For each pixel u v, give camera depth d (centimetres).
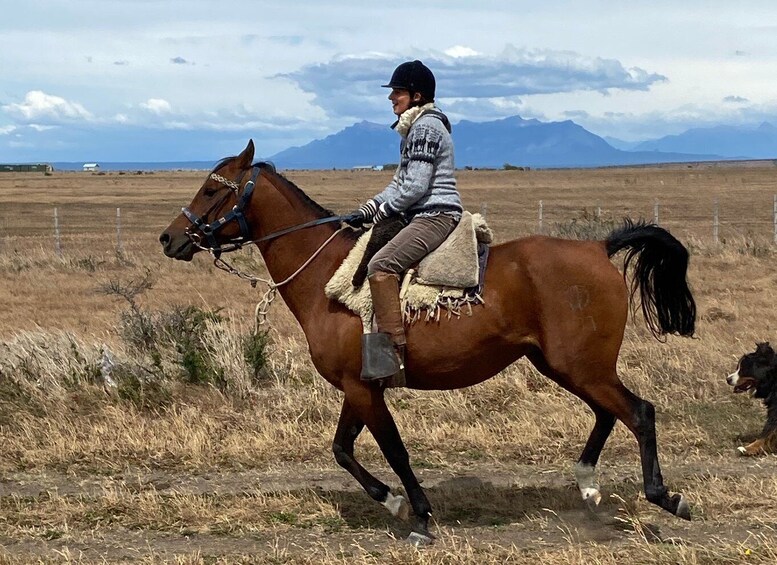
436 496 676
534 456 774
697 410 882
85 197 6297
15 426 852
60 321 1392
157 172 16238
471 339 591
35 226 3756
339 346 606
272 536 609
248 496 682
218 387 935
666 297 604
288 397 911
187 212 648
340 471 749
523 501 666
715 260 2011
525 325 593
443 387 617
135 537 610
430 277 590
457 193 607
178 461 774
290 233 643
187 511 643
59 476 745
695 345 1080
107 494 681
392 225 601
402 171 605
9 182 9356
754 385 791
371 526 627
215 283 1816
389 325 584
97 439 819
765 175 9794
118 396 909
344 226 652
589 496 636
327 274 627
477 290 590
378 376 577
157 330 1044
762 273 1827
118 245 2644
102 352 981
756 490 664
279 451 792
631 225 624
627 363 1014
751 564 539
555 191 6612
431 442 808
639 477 716
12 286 1784
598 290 579
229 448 793
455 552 566
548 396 910
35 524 632
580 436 814
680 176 9975
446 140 600
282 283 645
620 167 19388
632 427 581
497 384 936
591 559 548
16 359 976
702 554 555
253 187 642
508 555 558
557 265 584
